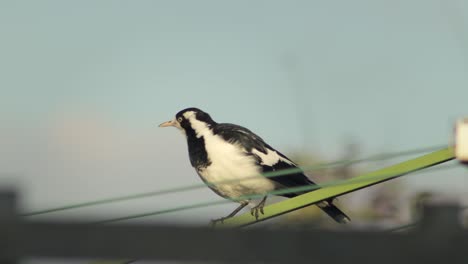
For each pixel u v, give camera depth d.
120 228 8.32
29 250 8.18
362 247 8.43
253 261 8.43
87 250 8.29
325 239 8.42
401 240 8.43
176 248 8.38
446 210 8.45
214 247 8.38
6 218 8.12
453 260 8.40
